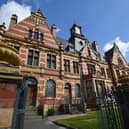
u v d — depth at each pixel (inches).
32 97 572.7
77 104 603.2
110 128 158.9
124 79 135.7
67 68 775.1
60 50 767.1
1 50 82.9
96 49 1117.7
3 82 67.8
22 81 73.8
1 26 601.3
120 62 1170.6
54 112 526.0
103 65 1003.9
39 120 400.5
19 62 95.4
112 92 150.1
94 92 716.0
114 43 1278.3
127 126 127.0
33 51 668.7
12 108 65.4
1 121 60.6
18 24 689.0
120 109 137.2
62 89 674.2
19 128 66.3
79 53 888.3
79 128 255.6
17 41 630.5
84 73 827.4
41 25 779.4
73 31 1099.9
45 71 655.1
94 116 401.7
